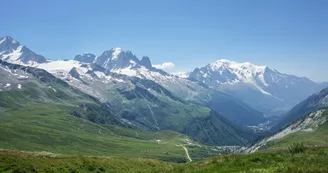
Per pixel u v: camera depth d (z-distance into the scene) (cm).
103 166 6412
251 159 5625
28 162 5412
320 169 4309
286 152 6122
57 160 5931
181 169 6041
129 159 7612
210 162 6056
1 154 5500
